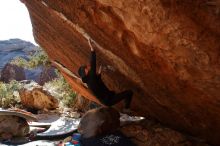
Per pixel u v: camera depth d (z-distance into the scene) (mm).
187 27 3193
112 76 7129
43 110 12047
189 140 6691
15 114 7684
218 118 4973
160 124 7551
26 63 15812
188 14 3053
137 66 5246
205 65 3516
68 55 8812
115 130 6977
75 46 7273
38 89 12305
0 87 14484
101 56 6355
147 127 7203
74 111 12086
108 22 4434
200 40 3215
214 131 5648
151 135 6797
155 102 6527
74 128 8461
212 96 4258
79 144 6438
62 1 5312
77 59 8289
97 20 4684
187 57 3637
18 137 7723
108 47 5492
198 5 2928
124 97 6602
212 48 3205
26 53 31312
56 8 5910
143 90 6328
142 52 4473
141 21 3650
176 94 5117
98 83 6059
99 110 6922
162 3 3158
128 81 6508
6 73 22922
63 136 7879
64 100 13398
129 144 6500
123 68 5965
